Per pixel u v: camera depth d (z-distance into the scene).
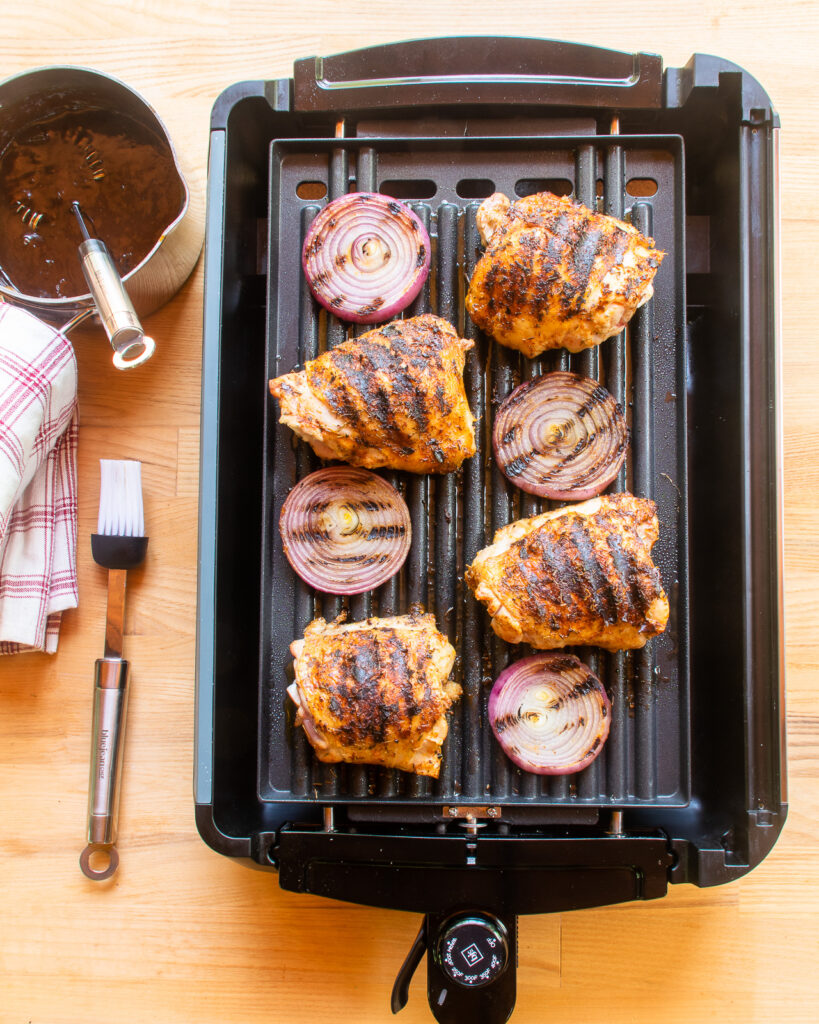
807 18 0.88
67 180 0.86
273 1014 0.86
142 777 0.88
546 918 0.87
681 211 0.81
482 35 0.83
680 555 0.80
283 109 0.81
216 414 0.79
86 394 0.89
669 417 0.82
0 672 0.88
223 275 0.80
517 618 0.77
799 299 0.88
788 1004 0.86
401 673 0.76
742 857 0.77
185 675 0.88
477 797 0.80
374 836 0.77
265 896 0.87
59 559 0.88
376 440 0.78
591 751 0.79
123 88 0.83
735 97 0.80
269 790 0.80
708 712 0.82
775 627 0.78
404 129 0.83
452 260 0.82
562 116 0.83
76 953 0.87
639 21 0.88
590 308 0.78
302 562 0.81
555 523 0.78
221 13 0.89
